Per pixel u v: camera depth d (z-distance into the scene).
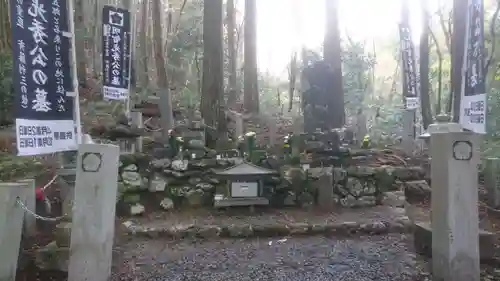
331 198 8.69
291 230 7.13
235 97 20.81
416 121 14.41
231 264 5.68
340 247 6.46
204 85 12.26
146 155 8.84
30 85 4.36
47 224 6.59
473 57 4.64
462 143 4.53
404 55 14.19
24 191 4.50
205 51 12.31
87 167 4.51
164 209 8.30
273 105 25.94
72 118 4.79
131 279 5.11
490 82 13.91
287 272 5.35
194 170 8.84
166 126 12.88
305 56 18.36
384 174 9.32
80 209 4.49
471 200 4.52
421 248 6.01
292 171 8.93
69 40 4.77
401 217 7.83
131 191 8.23
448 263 4.53
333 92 11.98
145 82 19.78
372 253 6.11
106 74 9.98
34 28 4.45
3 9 12.52
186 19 26.78
